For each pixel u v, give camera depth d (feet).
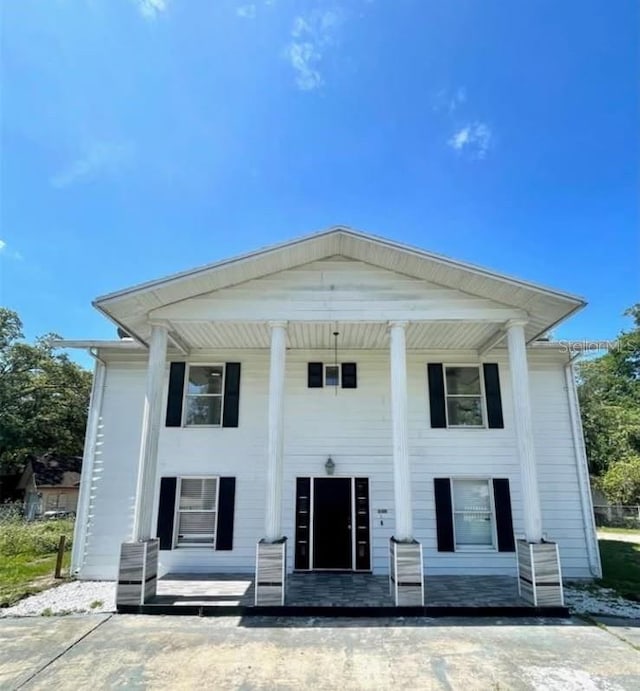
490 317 26.86
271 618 22.30
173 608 22.95
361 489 32.60
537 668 16.40
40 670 16.34
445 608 22.58
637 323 100.32
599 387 107.45
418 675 15.85
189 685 15.17
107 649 18.31
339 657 17.43
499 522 31.65
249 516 32.12
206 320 27.02
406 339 32.22
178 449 33.09
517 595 24.97
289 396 34.04
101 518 32.14
